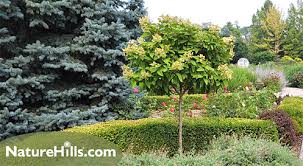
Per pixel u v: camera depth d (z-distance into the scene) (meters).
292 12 33.16
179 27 4.39
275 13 32.16
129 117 6.54
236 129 5.21
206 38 4.36
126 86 6.46
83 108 6.37
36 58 6.10
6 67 5.75
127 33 6.48
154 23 4.62
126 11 6.79
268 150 4.01
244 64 20.47
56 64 6.08
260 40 33.50
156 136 4.94
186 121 5.22
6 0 5.52
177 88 4.75
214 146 4.46
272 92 8.64
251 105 6.80
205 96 7.76
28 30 6.48
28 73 6.12
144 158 3.56
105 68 6.51
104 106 6.16
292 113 6.79
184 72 4.28
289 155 4.10
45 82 6.29
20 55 5.86
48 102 6.33
